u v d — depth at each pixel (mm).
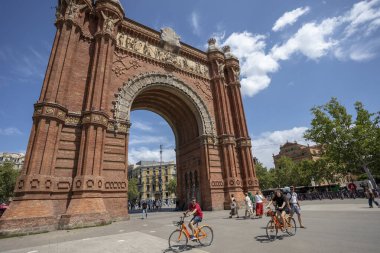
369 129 40844
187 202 36156
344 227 12812
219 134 35562
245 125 37969
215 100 37656
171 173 126812
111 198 21812
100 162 21094
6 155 124062
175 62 34812
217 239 11656
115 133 24578
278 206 11945
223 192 32312
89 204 18656
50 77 21062
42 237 14570
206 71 38969
